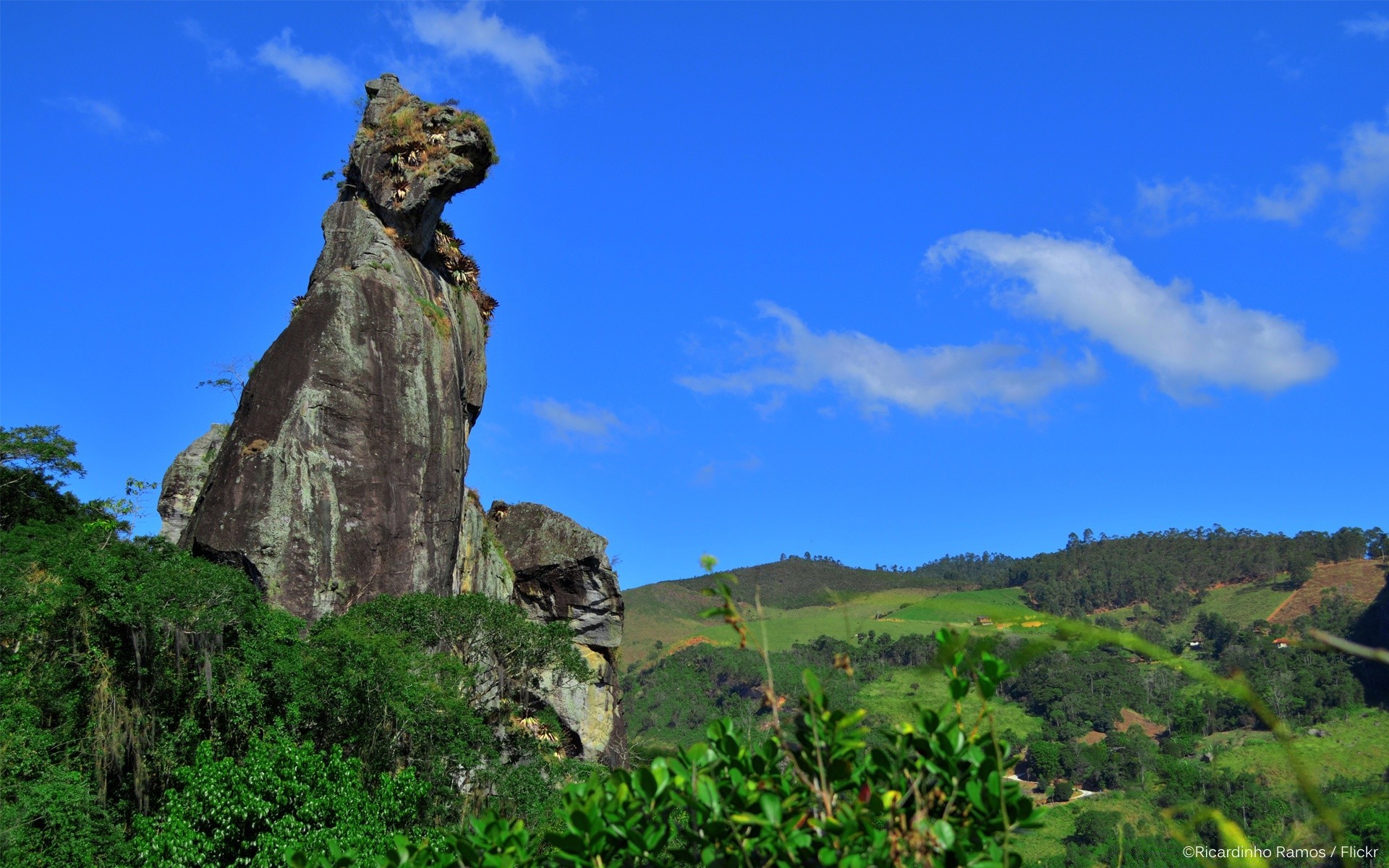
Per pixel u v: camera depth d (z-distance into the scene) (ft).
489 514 177.58
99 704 86.07
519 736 115.34
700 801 17.57
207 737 91.86
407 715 95.45
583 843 17.80
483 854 19.95
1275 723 14.29
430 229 148.97
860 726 18.13
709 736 19.07
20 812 73.87
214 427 172.45
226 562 117.70
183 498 165.17
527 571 169.48
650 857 17.99
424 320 138.51
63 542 98.78
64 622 88.69
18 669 86.33
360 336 131.03
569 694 159.74
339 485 124.06
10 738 79.46
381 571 124.36
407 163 144.77
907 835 16.51
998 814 16.62
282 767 78.13
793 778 18.10
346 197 149.28
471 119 146.82
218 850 74.43
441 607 115.24
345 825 76.07
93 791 83.30
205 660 92.84
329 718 96.78
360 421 127.75
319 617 117.91
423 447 132.46
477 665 117.08
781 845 16.70
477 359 157.69
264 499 119.75
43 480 142.20
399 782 84.38
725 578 19.03
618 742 168.96
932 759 17.02
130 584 91.56
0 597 89.51
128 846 77.41
